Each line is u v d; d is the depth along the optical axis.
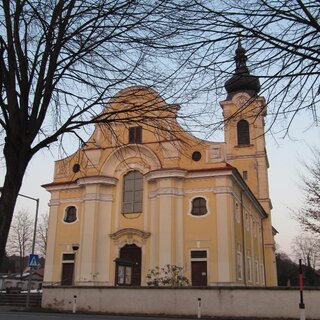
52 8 6.32
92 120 6.57
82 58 6.64
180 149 7.84
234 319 24.22
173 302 26.02
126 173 38.72
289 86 6.13
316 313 22.94
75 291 28.50
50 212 40.19
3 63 5.75
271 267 54.03
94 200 37.91
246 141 53.38
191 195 36.22
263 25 5.68
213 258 34.28
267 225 55.28
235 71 6.00
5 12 6.00
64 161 9.46
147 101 6.68
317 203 32.81
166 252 34.69
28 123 5.82
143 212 37.34
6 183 5.51
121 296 27.30
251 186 52.84
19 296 35.56
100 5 6.25
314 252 58.97
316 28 5.56
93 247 36.78
